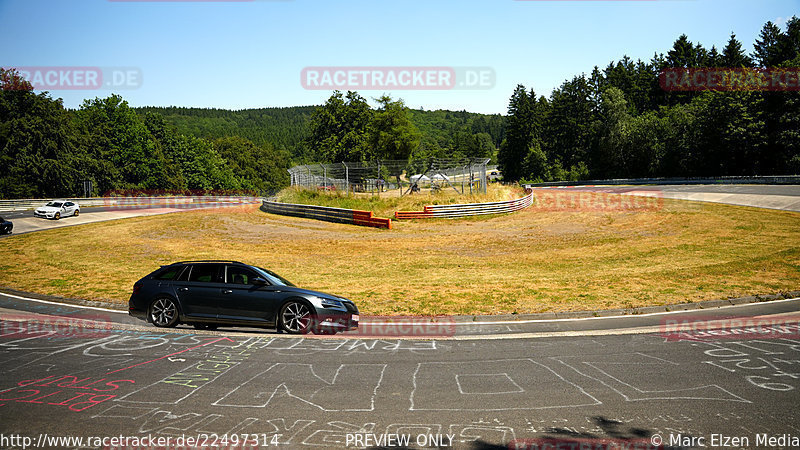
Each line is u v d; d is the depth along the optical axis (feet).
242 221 115.55
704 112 216.13
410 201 119.65
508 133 387.34
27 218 122.42
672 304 41.22
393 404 19.95
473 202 117.60
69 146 209.26
